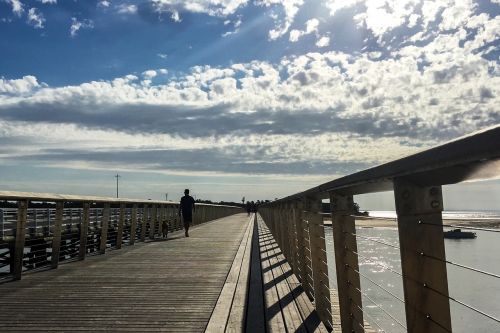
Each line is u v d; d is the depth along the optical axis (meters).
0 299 5.40
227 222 27.45
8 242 7.32
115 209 12.03
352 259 3.04
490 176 1.37
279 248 10.11
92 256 9.80
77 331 4.09
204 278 6.75
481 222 1.46
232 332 3.89
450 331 1.69
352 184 2.31
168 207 18.83
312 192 3.76
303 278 5.34
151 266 8.08
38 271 7.60
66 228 9.81
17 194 6.57
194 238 14.63
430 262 1.72
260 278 6.43
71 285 6.27
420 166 1.45
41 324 4.32
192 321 4.38
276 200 9.45
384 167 1.78
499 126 1.04
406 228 1.74
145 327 4.20
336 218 3.11
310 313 4.41
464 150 1.19
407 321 1.73
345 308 3.06
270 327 3.97
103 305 5.07
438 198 1.71
